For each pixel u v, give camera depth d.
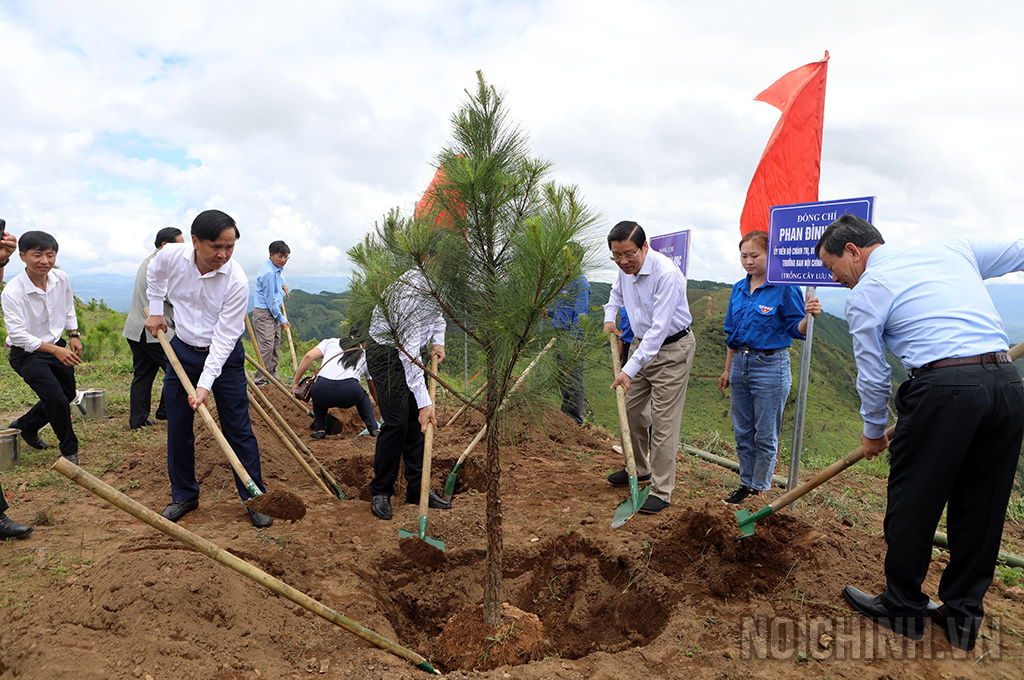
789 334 4.32
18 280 4.72
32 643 2.29
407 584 3.45
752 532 3.29
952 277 2.69
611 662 2.52
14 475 4.75
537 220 2.26
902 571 2.69
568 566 3.71
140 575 2.63
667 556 3.42
